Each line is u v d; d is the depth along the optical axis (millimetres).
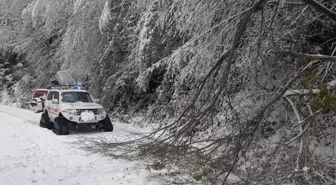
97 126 13617
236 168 6328
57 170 7641
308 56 6273
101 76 17953
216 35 8719
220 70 8242
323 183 5734
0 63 31984
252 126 6832
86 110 12672
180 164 7066
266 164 5703
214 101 5957
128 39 15406
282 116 7801
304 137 6312
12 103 27453
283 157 6242
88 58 17609
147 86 14477
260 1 5789
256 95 7848
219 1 8438
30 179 6992
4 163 8219
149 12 12469
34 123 15641
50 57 22859
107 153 8578
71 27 17062
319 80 7246
